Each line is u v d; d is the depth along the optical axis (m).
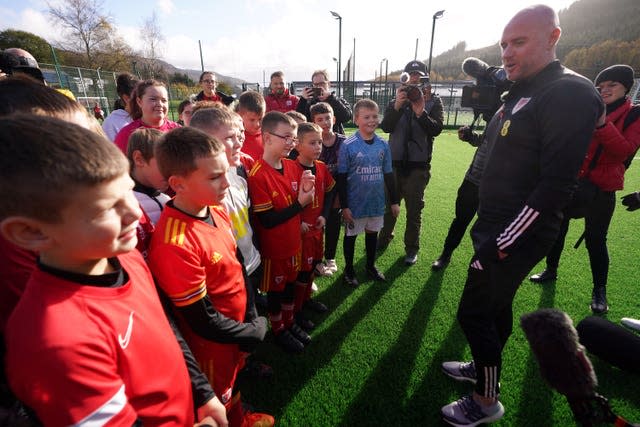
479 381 1.68
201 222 1.29
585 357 0.75
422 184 3.39
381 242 3.88
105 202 0.63
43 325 0.64
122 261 0.90
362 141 2.84
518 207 1.52
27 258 0.83
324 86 4.31
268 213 2.04
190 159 1.16
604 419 0.76
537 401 1.89
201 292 1.20
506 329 1.88
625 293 2.89
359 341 2.37
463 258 3.61
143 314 0.86
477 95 2.94
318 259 2.62
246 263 1.88
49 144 0.58
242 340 1.32
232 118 1.80
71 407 0.64
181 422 0.94
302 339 2.34
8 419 0.75
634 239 3.98
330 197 2.68
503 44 1.55
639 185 6.45
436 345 2.33
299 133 2.32
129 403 0.79
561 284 3.05
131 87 3.24
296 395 1.94
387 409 1.85
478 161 2.96
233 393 1.57
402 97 3.22
